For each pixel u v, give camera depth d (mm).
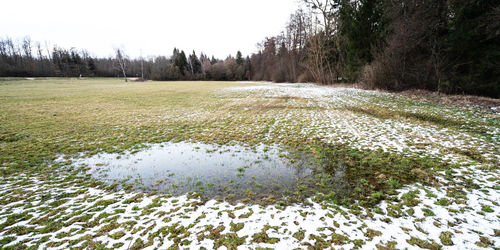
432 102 14234
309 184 5125
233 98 20922
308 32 39125
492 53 13609
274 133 9266
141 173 5992
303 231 3557
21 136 9305
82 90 29766
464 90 15641
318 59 38312
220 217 3986
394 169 5668
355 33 25953
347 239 3348
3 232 3684
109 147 8102
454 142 7289
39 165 6570
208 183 5336
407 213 3934
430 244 3199
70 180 5648
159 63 94250
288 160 6559
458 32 15000
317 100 17984
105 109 15547
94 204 4512
